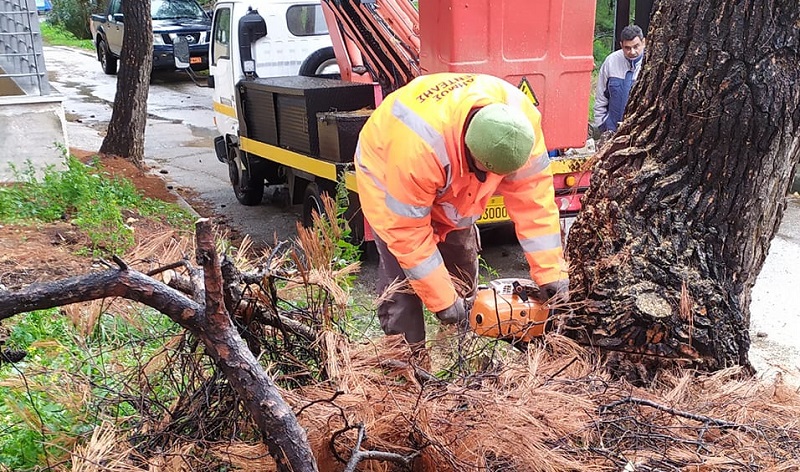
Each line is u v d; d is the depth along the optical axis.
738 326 2.86
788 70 2.64
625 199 2.95
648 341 2.81
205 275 1.78
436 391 2.33
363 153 2.92
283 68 7.73
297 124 6.14
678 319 2.78
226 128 8.08
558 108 5.21
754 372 2.98
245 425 2.35
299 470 1.83
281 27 7.66
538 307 3.04
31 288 1.81
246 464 2.11
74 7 25.47
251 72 7.42
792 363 4.08
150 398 2.47
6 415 2.64
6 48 8.08
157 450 2.21
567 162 5.38
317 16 7.82
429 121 2.69
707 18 2.69
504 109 2.58
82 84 17.12
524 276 5.86
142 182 8.44
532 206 2.92
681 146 2.84
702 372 2.81
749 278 2.98
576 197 5.50
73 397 2.37
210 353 1.92
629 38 6.17
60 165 7.19
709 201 2.84
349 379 2.30
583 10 5.04
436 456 2.16
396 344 2.59
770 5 2.60
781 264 5.69
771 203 2.87
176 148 11.13
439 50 5.01
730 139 2.73
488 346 2.86
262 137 7.03
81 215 5.73
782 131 2.71
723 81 2.69
